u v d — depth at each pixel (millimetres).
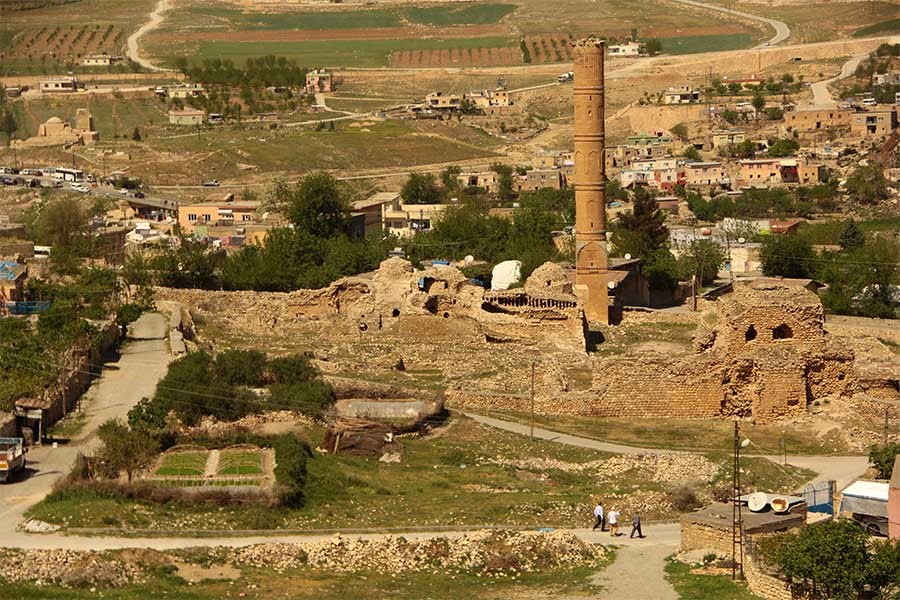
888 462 130125
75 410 143125
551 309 190875
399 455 140375
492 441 146500
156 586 100250
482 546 110062
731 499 115188
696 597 100562
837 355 155625
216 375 150000
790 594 98688
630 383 156625
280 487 121250
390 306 193500
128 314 185875
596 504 125500
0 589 97312
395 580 104812
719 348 158250
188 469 125750
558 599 101500
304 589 101625
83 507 113750
